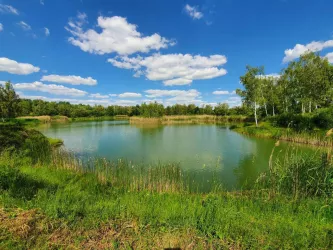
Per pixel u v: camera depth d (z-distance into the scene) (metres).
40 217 4.88
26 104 75.06
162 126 51.06
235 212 5.48
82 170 12.32
